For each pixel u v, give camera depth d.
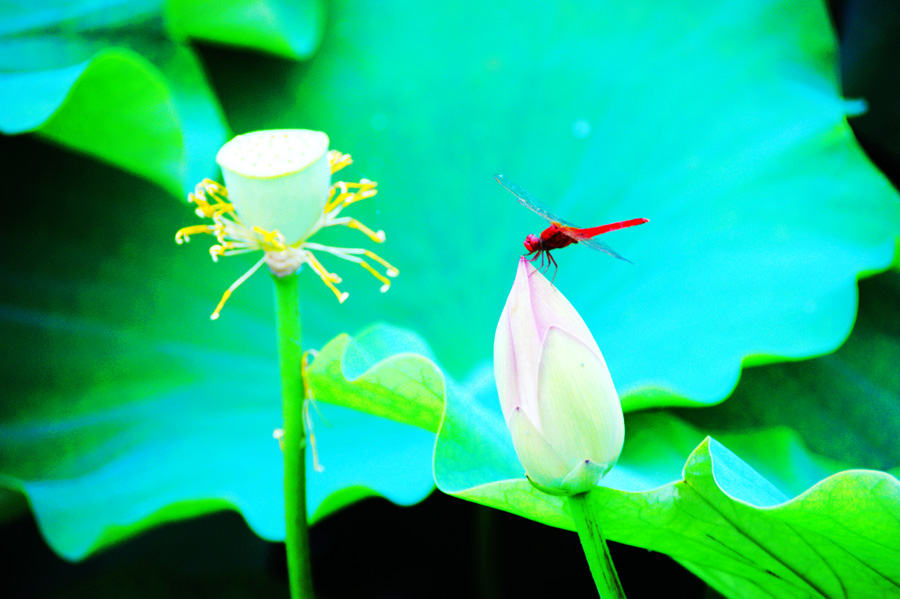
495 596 1.41
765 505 1.16
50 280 1.49
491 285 1.53
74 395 1.42
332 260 1.55
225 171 1.16
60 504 1.36
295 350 1.19
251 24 1.58
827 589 1.20
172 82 1.59
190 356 1.45
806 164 1.48
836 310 1.36
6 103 1.41
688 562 1.24
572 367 1.13
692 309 1.39
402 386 1.21
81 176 1.56
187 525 1.50
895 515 1.13
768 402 1.36
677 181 1.54
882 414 1.35
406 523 1.47
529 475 1.14
